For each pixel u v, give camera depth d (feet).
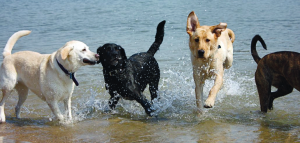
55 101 15.66
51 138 14.12
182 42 33.86
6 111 18.11
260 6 62.03
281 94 17.17
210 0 74.64
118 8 63.46
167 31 39.63
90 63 15.62
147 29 41.01
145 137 14.08
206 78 18.12
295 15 48.73
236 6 62.85
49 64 15.35
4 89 16.37
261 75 16.56
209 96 16.66
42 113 17.66
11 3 79.25
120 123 16.16
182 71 24.50
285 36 34.53
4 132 14.93
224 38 19.79
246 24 42.80
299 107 17.40
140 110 18.43
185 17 49.24
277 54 16.10
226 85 21.26
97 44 33.12
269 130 14.46
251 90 20.83
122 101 19.65
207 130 14.78
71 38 36.81
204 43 16.57
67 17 54.19
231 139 13.53
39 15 57.47
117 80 17.02
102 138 14.06
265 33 36.70
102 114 17.76
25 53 16.49
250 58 27.73
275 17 47.55
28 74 15.94
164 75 23.89
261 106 16.92
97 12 59.00
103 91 21.17
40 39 36.78
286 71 15.60
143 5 66.59
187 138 13.82
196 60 17.25
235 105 18.42
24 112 17.80
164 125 15.75
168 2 71.05
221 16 49.96
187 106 18.79
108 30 41.39
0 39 36.47
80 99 19.84
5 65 16.39
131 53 28.73
